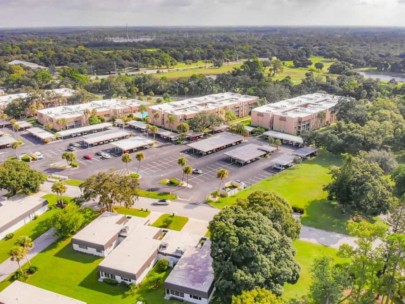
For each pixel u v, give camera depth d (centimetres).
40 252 7819
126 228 8344
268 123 17175
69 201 9856
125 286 6800
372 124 14312
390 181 11156
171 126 16725
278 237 6369
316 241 8375
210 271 6788
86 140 14538
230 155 12975
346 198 9319
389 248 5806
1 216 8700
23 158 12938
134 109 19450
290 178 11700
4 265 7394
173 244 7838
